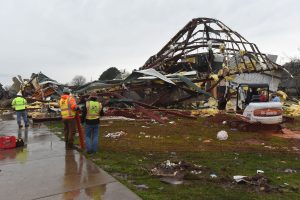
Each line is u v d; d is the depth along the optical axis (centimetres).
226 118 1571
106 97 1983
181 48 2664
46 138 1176
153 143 1047
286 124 1605
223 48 2530
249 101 1947
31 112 2195
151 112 1717
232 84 2433
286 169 731
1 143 958
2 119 2112
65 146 1005
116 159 816
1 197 547
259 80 2711
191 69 2698
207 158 833
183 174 670
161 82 2078
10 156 861
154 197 535
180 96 2202
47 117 1794
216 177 651
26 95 2916
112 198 534
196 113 1919
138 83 2103
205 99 2198
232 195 545
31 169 723
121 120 1716
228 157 846
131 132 1291
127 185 600
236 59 2525
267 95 1942
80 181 628
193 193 555
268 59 2602
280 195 548
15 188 592
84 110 880
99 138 1154
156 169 707
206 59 2653
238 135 1221
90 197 541
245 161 801
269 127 1316
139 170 705
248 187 592
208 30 2730
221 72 2330
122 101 1856
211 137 1178
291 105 2339
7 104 3058
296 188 581
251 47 2617
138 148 962
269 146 1012
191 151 920
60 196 549
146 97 2334
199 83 2306
